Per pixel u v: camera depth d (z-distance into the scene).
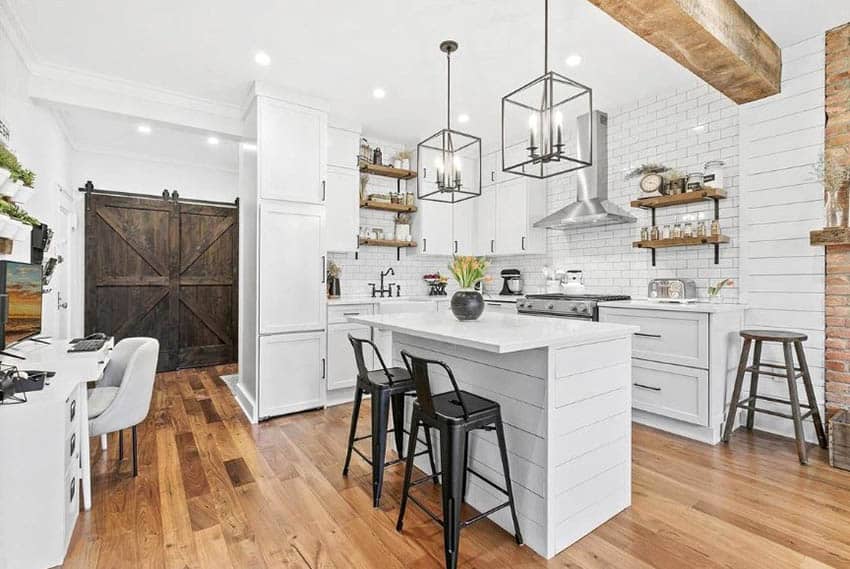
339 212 4.19
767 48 2.75
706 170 3.33
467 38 2.79
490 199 5.14
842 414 2.62
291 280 3.56
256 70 3.19
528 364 1.84
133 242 4.93
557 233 4.68
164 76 3.25
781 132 2.99
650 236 3.65
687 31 2.19
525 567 1.68
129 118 3.39
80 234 4.65
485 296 5.00
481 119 4.25
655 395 3.17
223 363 5.48
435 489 2.30
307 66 3.13
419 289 5.30
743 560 1.70
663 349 3.11
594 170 4.04
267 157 3.43
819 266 2.84
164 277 5.11
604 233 4.20
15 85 2.72
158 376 4.86
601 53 2.98
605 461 1.99
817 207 2.84
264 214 3.42
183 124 3.56
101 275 4.75
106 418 2.24
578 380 1.87
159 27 2.61
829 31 2.76
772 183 3.04
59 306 4.08
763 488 2.26
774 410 3.07
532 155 2.15
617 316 3.42
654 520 1.99
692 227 3.44
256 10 2.46
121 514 2.04
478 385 2.10
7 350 2.37
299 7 2.44
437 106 3.91
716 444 2.87
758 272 3.12
